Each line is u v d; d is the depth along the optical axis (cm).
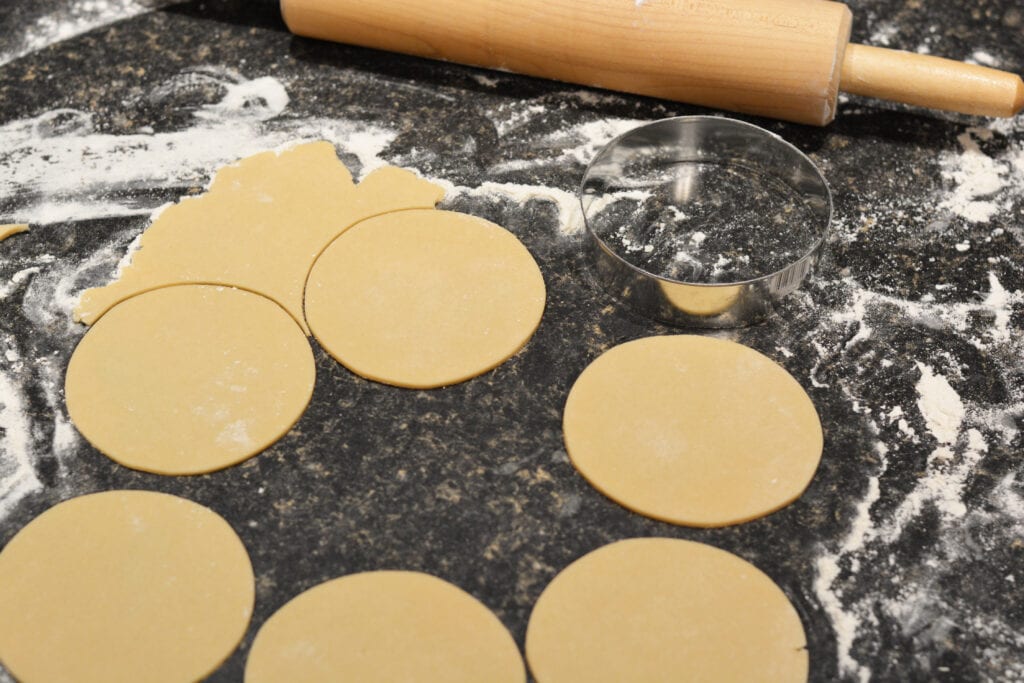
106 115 77
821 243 69
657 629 61
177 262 71
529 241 72
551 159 75
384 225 72
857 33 80
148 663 60
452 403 67
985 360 68
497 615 61
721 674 60
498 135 76
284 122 77
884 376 67
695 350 67
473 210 73
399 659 60
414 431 66
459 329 68
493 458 65
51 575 62
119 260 71
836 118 76
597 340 69
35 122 77
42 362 68
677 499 63
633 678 60
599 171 74
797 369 68
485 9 74
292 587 62
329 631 61
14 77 79
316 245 71
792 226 72
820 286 70
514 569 62
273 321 69
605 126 76
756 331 69
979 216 72
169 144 76
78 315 69
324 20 77
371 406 67
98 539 63
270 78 79
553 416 66
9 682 61
